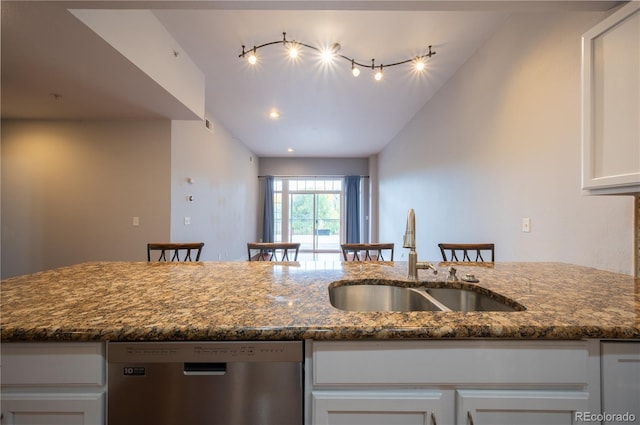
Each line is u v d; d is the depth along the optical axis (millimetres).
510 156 2123
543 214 1818
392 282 1258
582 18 1549
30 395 721
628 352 720
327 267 1533
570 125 1624
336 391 735
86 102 2703
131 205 3266
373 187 7160
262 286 1102
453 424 728
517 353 722
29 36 1696
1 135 3262
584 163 1182
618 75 1061
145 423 734
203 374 738
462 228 2838
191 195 3762
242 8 1456
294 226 7863
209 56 2699
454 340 728
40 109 2910
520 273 1343
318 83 3260
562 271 1381
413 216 1308
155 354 722
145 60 2104
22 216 3281
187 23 2238
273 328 710
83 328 700
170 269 1446
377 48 2531
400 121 4602
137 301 901
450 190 3100
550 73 1752
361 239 7625
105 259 3266
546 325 708
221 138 4793
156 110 2893
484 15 2104
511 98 2107
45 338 692
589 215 1520
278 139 5820
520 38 2008
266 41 2441
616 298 930
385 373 727
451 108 3068
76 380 717
